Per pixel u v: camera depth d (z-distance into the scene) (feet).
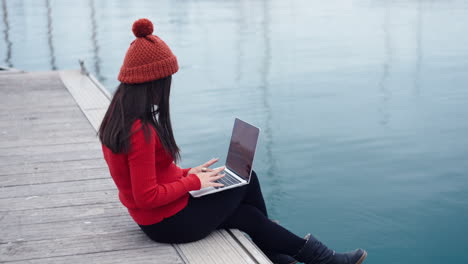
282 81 33.68
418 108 27.61
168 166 8.56
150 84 7.75
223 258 9.00
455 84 32.22
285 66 38.04
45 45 48.96
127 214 10.93
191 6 80.64
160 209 8.76
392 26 56.44
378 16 65.00
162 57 7.66
